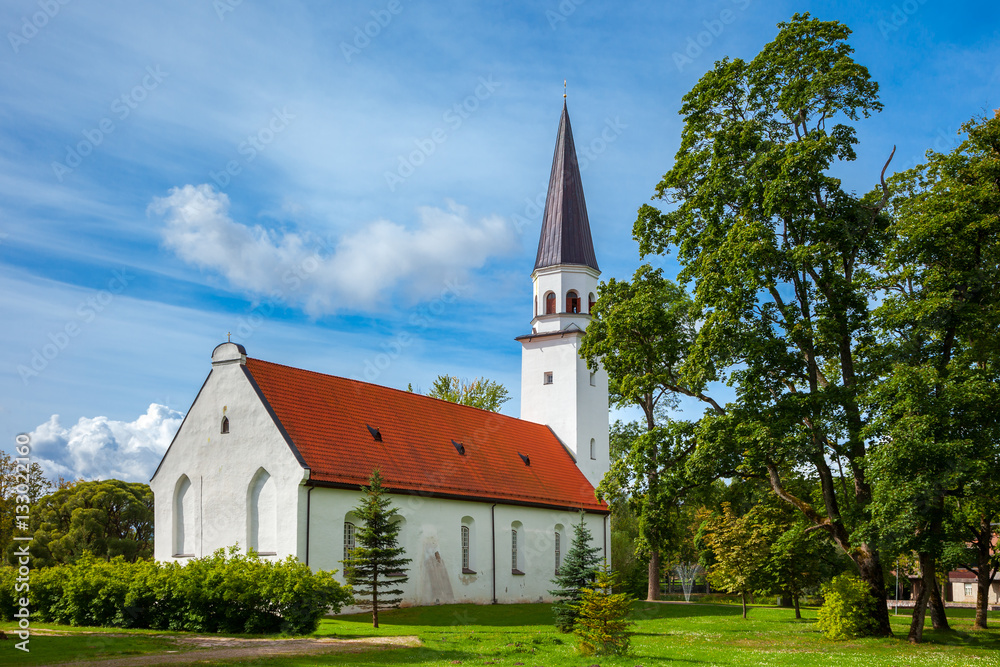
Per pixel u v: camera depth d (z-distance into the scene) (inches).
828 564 1601.9
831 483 1208.2
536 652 923.4
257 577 1076.5
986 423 1015.6
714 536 1637.6
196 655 828.0
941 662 855.1
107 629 1101.7
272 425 1449.3
